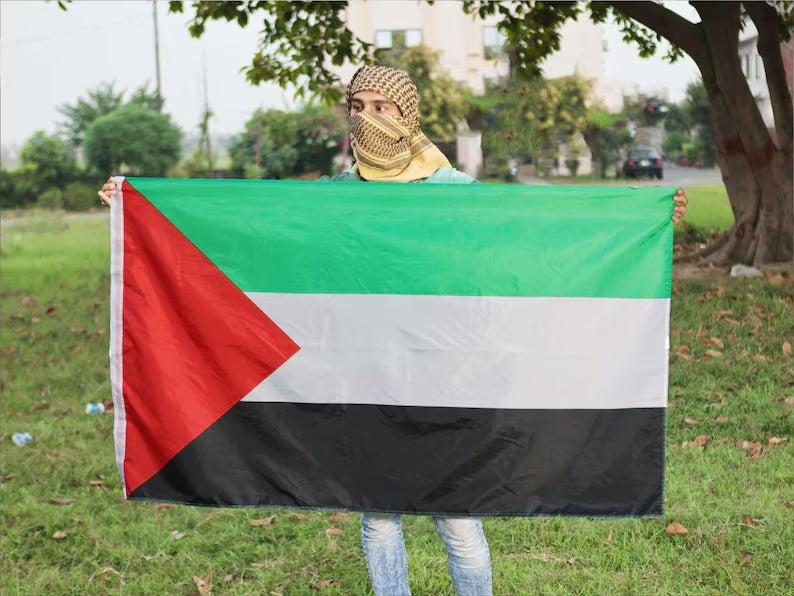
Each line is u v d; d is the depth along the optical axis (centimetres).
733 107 1006
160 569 363
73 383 695
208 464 281
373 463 278
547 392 275
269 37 1234
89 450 522
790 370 604
